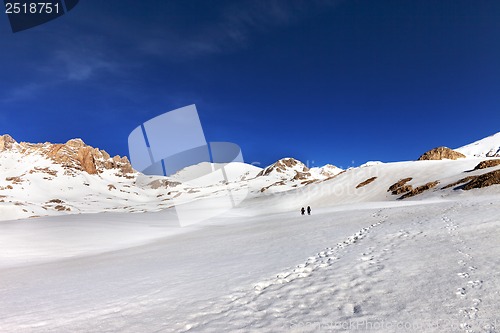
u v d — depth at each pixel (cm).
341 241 1473
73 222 4894
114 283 1092
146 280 1080
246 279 926
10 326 698
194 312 684
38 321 718
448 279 691
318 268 973
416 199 5206
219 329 575
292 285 812
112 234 3859
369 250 1139
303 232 2083
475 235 1123
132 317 690
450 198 4344
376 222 2102
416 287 671
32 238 3366
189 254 1694
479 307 533
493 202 2198
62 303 880
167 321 644
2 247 2842
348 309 606
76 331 633
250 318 616
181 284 957
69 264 1909
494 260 785
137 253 2078
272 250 1479
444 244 1053
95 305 815
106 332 612
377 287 707
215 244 2039
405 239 1258
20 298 1016
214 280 961
